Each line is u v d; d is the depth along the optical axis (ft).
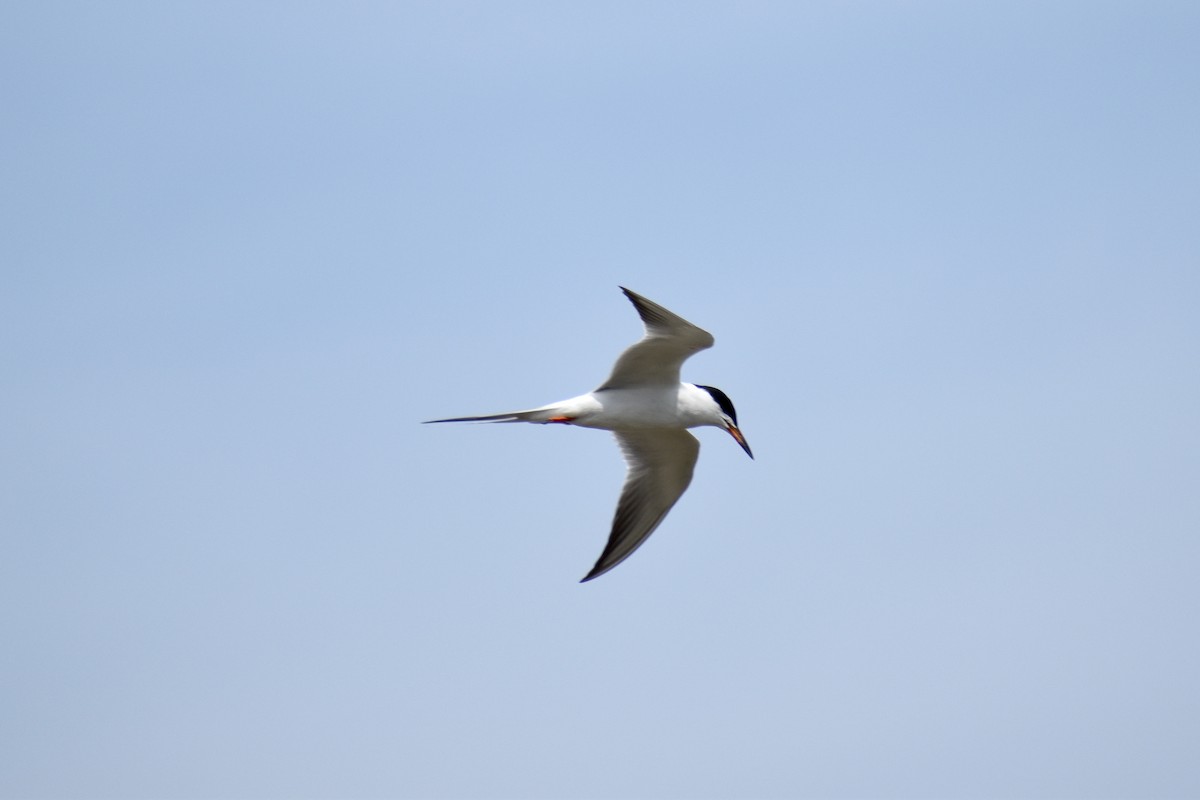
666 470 55.72
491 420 51.16
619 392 51.03
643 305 46.60
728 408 54.39
